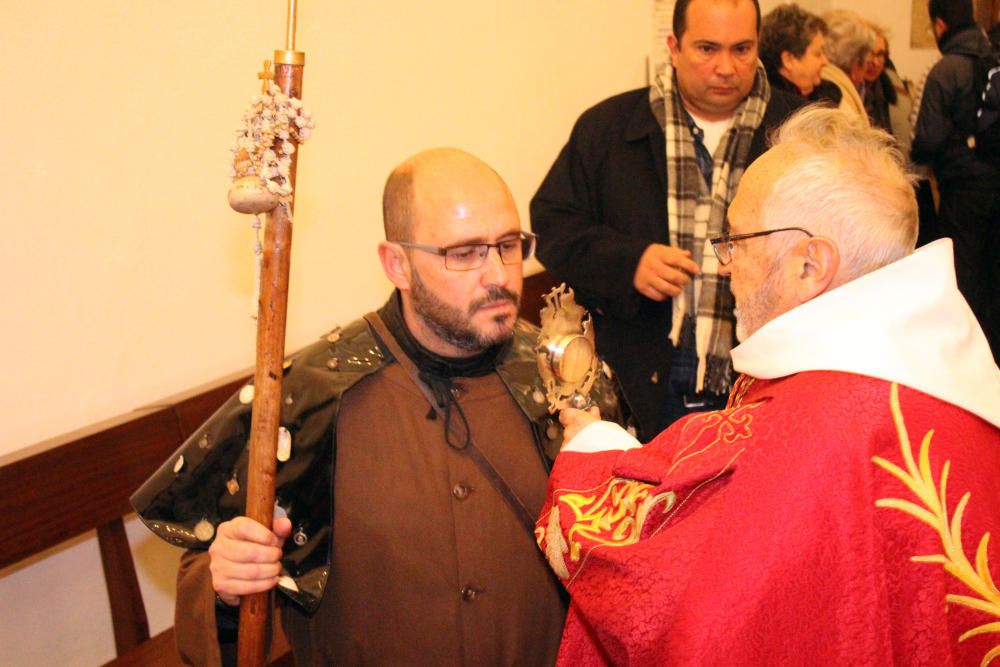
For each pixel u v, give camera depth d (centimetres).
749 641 105
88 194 205
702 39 231
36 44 193
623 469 125
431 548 139
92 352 211
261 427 128
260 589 128
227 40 229
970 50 345
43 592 215
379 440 143
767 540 106
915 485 106
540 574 143
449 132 299
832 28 359
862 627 104
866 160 118
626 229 248
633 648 112
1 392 195
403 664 138
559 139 350
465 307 138
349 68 261
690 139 245
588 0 355
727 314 236
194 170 226
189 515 144
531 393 150
